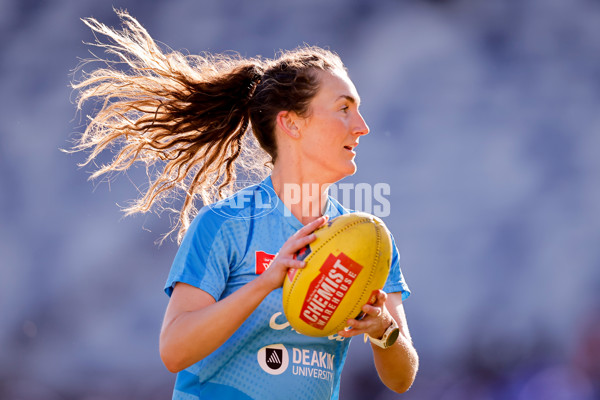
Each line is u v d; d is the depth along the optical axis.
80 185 48.25
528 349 45.53
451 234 48.38
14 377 44.62
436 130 50.47
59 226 47.78
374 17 52.75
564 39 52.09
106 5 52.97
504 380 43.56
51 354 45.31
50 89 51.62
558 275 47.31
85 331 45.75
